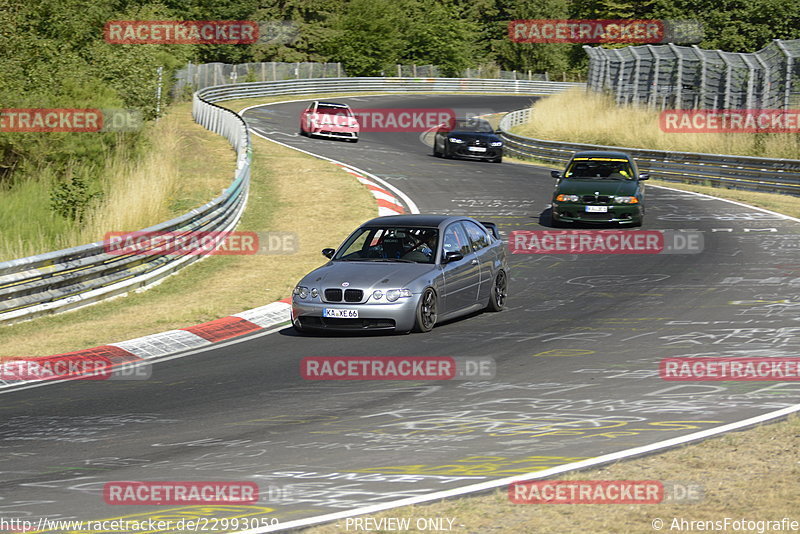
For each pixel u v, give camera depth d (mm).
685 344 31359
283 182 77875
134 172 68125
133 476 19719
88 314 40844
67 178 65750
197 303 41625
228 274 48375
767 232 57688
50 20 92125
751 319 35125
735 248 52406
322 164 88375
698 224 61000
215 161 84750
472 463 19656
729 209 67750
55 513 17469
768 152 93062
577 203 58500
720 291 40969
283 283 45594
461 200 71688
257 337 35219
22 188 63844
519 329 34594
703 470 18219
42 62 81312
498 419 23234
